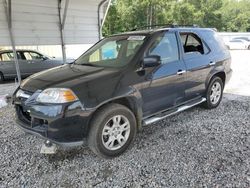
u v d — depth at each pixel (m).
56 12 6.82
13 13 6.03
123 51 3.67
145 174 2.76
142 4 38.97
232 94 6.16
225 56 4.91
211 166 2.87
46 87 2.88
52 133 2.74
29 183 2.65
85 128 2.86
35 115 2.83
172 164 2.93
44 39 6.74
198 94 4.43
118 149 3.15
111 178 2.71
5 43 6.09
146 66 3.32
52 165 2.99
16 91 3.25
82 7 7.29
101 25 7.96
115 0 39.31
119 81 3.09
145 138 3.64
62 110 2.71
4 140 3.69
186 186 2.53
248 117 4.45
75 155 3.22
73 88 2.79
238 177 2.65
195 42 4.34
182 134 3.76
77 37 7.42
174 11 41.88
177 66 3.80
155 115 3.69
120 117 3.13
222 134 3.74
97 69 3.36
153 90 3.47
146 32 3.75
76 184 2.62
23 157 3.19
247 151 3.21
